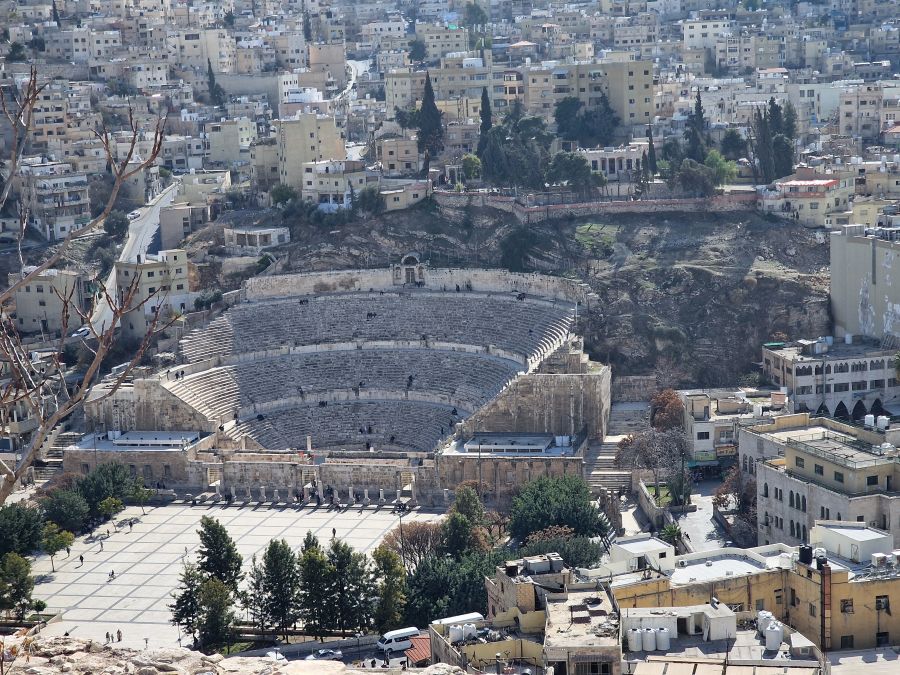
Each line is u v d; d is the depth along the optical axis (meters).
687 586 135.62
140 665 81.62
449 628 133.75
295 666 82.44
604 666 110.94
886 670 127.56
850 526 149.62
